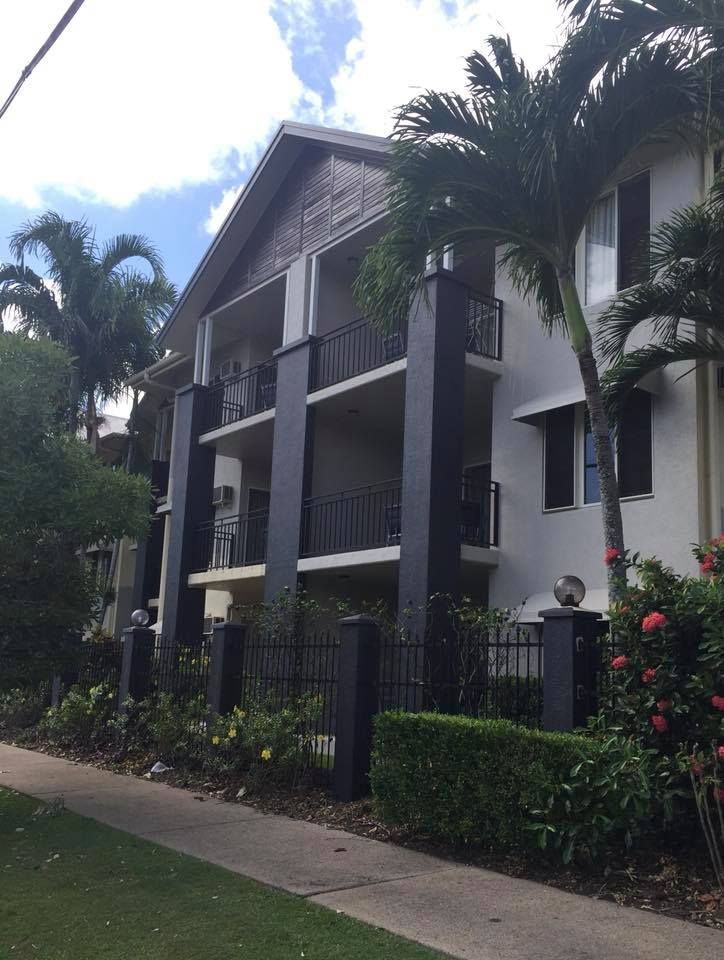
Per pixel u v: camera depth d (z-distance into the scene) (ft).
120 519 31.32
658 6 26.68
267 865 22.26
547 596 41.27
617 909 18.43
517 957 15.66
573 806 20.75
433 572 41.34
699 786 19.62
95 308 73.20
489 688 28.37
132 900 19.12
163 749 38.11
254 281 61.11
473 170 30.27
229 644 37.01
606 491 29.55
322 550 52.19
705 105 28.32
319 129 55.01
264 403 61.98
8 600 30.27
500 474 45.19
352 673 30.45
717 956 15.61
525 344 44.91
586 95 28.48
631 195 40.91
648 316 32.81
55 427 32.01
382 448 59.57
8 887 20.25
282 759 31.71
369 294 32.65
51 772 38.73
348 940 16.56
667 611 21.20
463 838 23.40
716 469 36.01
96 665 47.52
